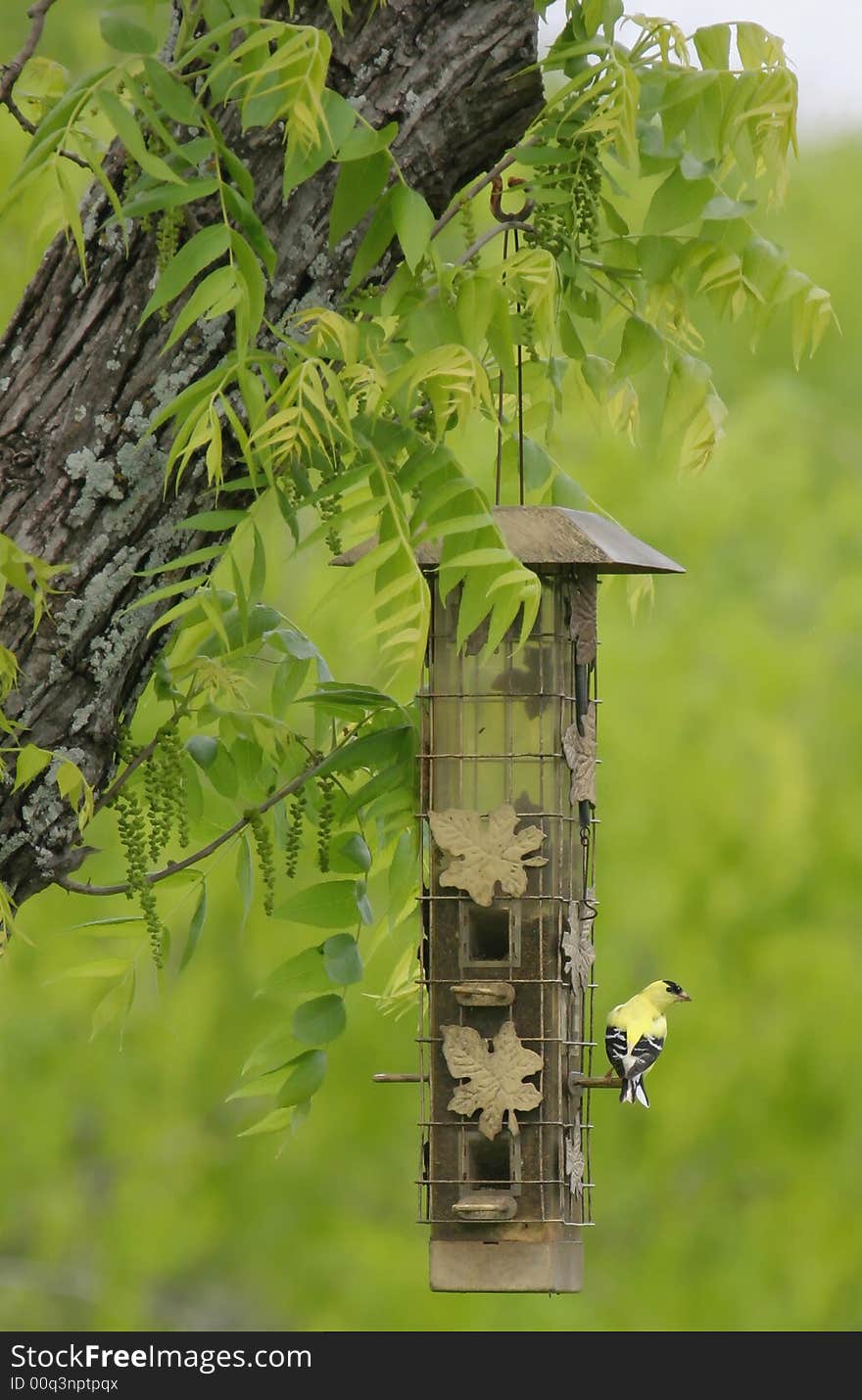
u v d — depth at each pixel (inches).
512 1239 382.6
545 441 419.8
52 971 790.5
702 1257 781.3
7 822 331.0
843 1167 749.3
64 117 286.5
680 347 422.0
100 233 321.1
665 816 729.0
